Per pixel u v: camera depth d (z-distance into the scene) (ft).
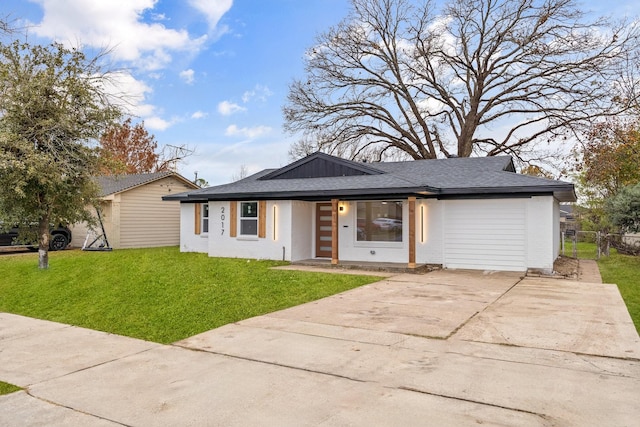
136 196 67.67
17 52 37.06
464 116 96.78
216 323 21.88
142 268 38.52
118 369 15.25
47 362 16.29
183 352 17.08
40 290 31.42
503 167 48.14
